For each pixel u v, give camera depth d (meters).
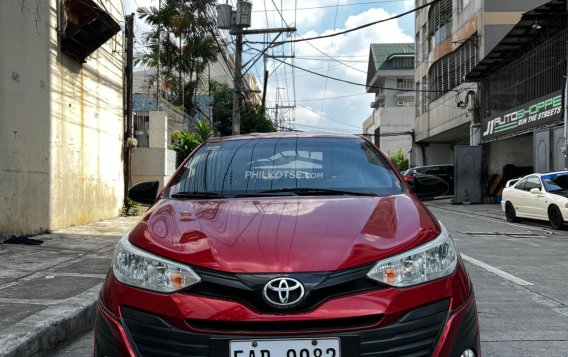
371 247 2.66
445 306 2.60
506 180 22.75
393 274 2.56
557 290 6.27
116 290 2.73
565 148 15.09
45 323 4.31
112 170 13.66
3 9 8.30
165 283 2.61
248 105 35.69
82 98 11.55
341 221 2.95
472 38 24.84
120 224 11.89
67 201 10.80
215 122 33.19
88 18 10.36
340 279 2.49
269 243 2.68
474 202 23.88
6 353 3.64
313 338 2.40
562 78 16.69
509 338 4.49
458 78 27.23
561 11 16.86
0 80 8.19
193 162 4.21
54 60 10.14
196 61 29.47
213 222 3.01
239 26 22.39
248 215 3.08
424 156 36.44
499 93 22.28
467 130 28.91
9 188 8.50
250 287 2.47
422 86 34.47
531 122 18.59
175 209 3.34
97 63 12.48
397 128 49.31
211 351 2.41
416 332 2.50
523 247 9.69
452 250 2.90
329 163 4.02
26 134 9.04
